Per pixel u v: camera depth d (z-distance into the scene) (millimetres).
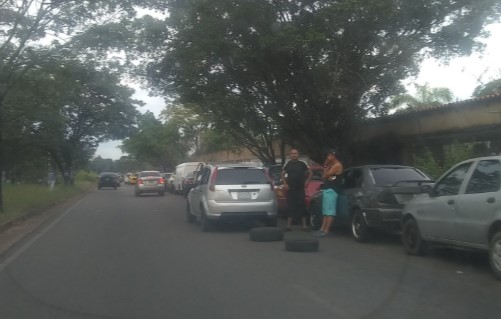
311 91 18297
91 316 6660
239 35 16906
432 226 9664
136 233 14719
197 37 16938
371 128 21500
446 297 7355
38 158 39531
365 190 12094
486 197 8336
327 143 19688
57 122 31000
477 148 16797
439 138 18250
